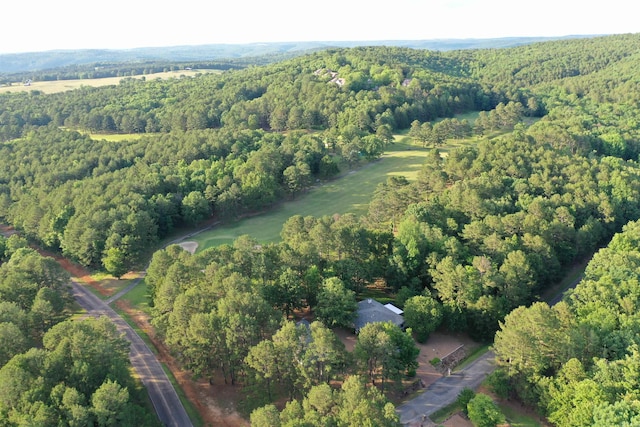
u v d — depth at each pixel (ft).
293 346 220.02
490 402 213.25
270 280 306.35
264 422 183.42
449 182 482.28
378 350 227.20
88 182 488.85
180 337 246.47
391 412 181.06
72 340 217.77
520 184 431.02
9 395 191.01
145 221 411.54
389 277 335.26
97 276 391.04
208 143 605.73
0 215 492.13
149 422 206.08
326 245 333.62
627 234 354.95
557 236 370.94
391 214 422.82
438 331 307.58
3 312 258.78
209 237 457.27
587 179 438.40
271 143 626.64
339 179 602.44
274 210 523.29
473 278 303.89
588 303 270.67
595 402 200.54
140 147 607.78
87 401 198.49
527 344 227.40
